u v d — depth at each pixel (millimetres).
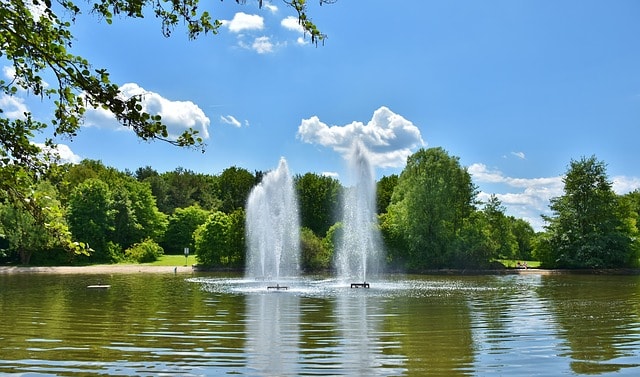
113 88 4914
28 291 26547
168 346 12109
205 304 20656
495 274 48000
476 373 9820
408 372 9875
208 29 5535
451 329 14672
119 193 69688
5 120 5059
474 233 52969
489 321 16219
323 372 9836
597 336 13594
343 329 14633
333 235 51312
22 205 5305
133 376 9461
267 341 12797
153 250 62500
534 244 56625
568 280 38531
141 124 5023
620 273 50031
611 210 55000
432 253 51812
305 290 27734
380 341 12852
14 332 13875
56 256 56688
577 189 54781
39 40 4918
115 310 18672
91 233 60594
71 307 19516
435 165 54656
